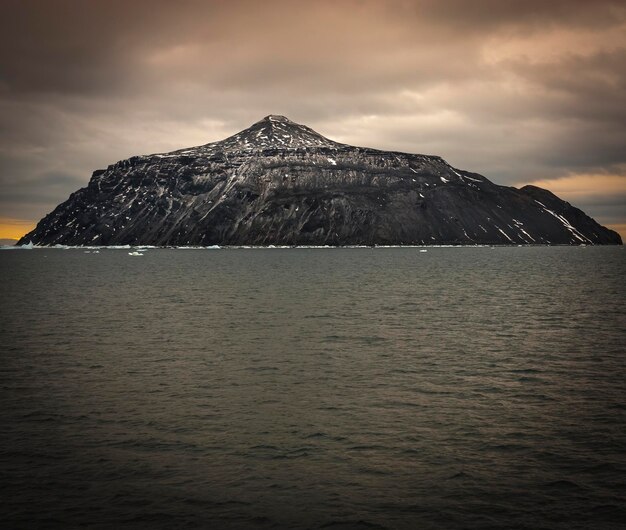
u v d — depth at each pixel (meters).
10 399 35.22
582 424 30.62
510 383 39.09
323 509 21.73
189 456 26.48
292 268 198.62
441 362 45.62
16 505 21.98
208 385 38.47
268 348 51.31
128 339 55.84
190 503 22.19
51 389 37.47
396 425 30.55
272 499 22.50
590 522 20.81
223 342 54.22
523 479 24.14
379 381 39.62
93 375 41.22
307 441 28.28
